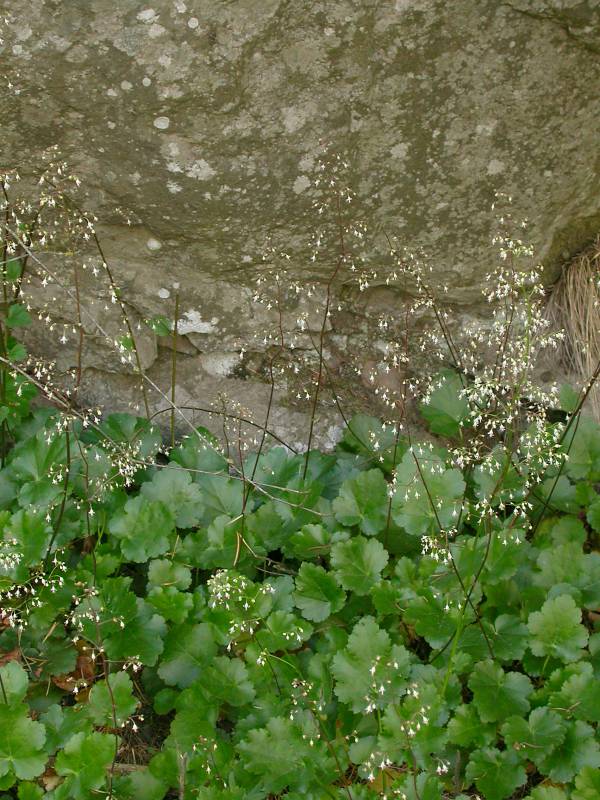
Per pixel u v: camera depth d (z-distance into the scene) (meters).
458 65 1.35
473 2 1.31
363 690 1.24
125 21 1.30
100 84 1.33
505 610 1.33
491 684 1.25
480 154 1.41
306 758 1.21
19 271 1.39
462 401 1.48
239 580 1.30
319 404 1.55
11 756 1.18
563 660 1.26
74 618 1.25
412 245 1.47
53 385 1.46
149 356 1.52
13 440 1.49
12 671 1.22
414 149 1.40
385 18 1.32
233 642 1.32
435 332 1.54
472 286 1.51
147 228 1.45
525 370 1.31
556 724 1.21
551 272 1.54
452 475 1.36
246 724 1.25
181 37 1.31
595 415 1.52
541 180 1.44
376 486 1.39
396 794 1.18
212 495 1.42
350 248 1.47
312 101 1.36
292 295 1.51
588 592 1.32
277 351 1.54
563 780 1.20
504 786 1.20
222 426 1.53
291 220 1.44
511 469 1.39
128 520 1.36
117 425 1.46
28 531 1.31
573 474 1.43
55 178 1.40
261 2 1.30
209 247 1.46
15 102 1.34
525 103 1.38
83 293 1.48
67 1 1.29
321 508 1.42
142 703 1.32
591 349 1.52
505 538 1.32
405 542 1.40
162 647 1.27
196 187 1.40
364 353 1.55
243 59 1.33
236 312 1.51
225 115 1.35
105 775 1.18
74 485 1.40
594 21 1.33
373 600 1.31
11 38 1.30
